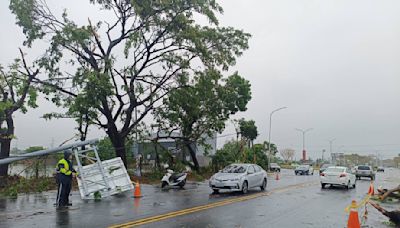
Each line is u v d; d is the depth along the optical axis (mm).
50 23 23703
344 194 20469
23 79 22172
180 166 31938
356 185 29422
